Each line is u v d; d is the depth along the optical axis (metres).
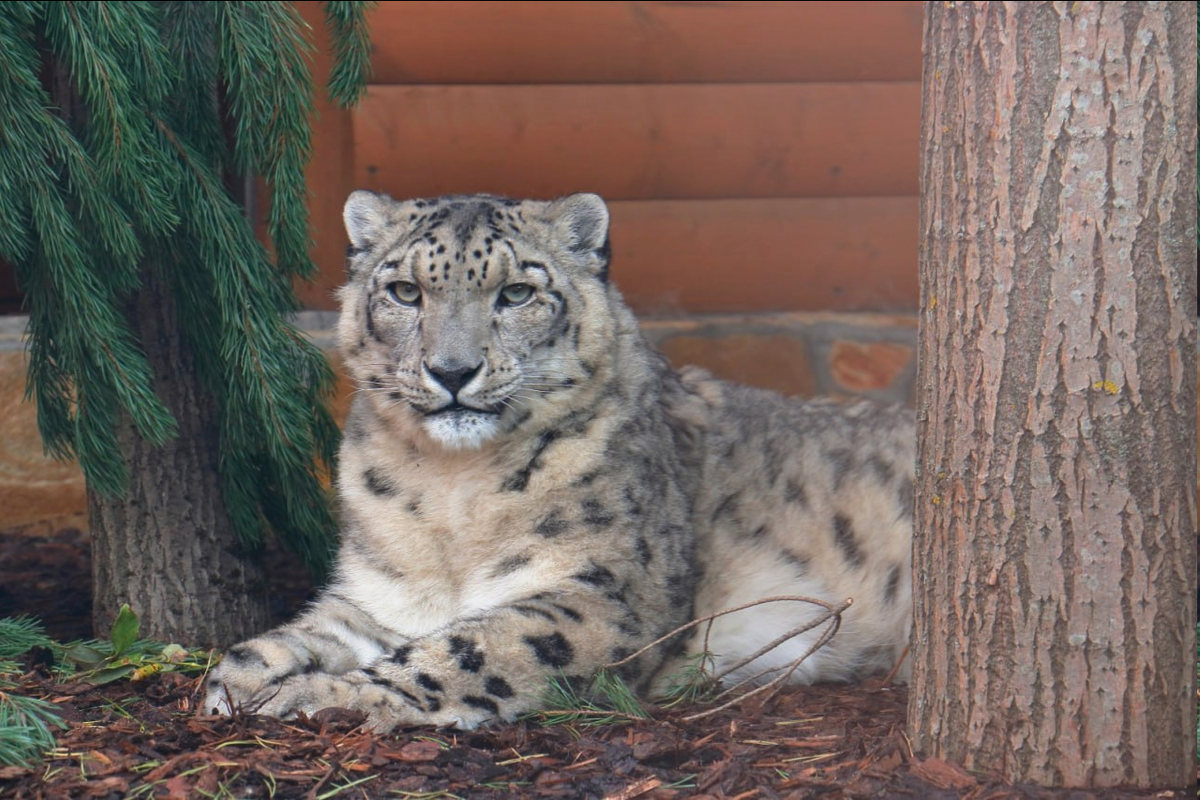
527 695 6.17
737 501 7.47
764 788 5.27
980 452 5.08
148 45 7.08
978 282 5.02
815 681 7.35
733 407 7.86
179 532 7.80
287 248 7.68
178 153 7.31
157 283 7.70
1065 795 5.02
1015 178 4.89
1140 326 4.85
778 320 11.45
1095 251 4.83
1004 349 4.98
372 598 7.02
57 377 7.39
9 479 9.82
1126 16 4.74
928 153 5.24
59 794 5.09
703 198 11.77
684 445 7.40
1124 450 4.90
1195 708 5.18
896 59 11.70
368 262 7.09
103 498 7.77
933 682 5.38
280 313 7.78
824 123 11.70
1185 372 4.94
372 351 6.94
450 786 5.29
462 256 6.62
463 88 11.12
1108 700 5.03
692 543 7.14
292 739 5.65
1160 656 5.03
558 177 11.44
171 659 7.17
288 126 7.42
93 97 6.88
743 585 7.28
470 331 6.51
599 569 6.62
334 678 6.04
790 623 7.25
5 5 6.76
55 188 6.89
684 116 11.52
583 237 7.05
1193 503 5.04
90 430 7.25
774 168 11.74
